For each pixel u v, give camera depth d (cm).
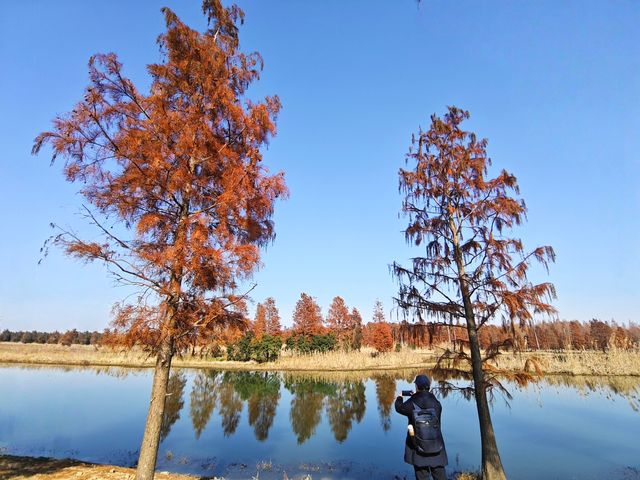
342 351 5084
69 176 666
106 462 1237
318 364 4444
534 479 1138
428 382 584
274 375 3831
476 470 1171
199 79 766
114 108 695
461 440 1566
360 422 1905
